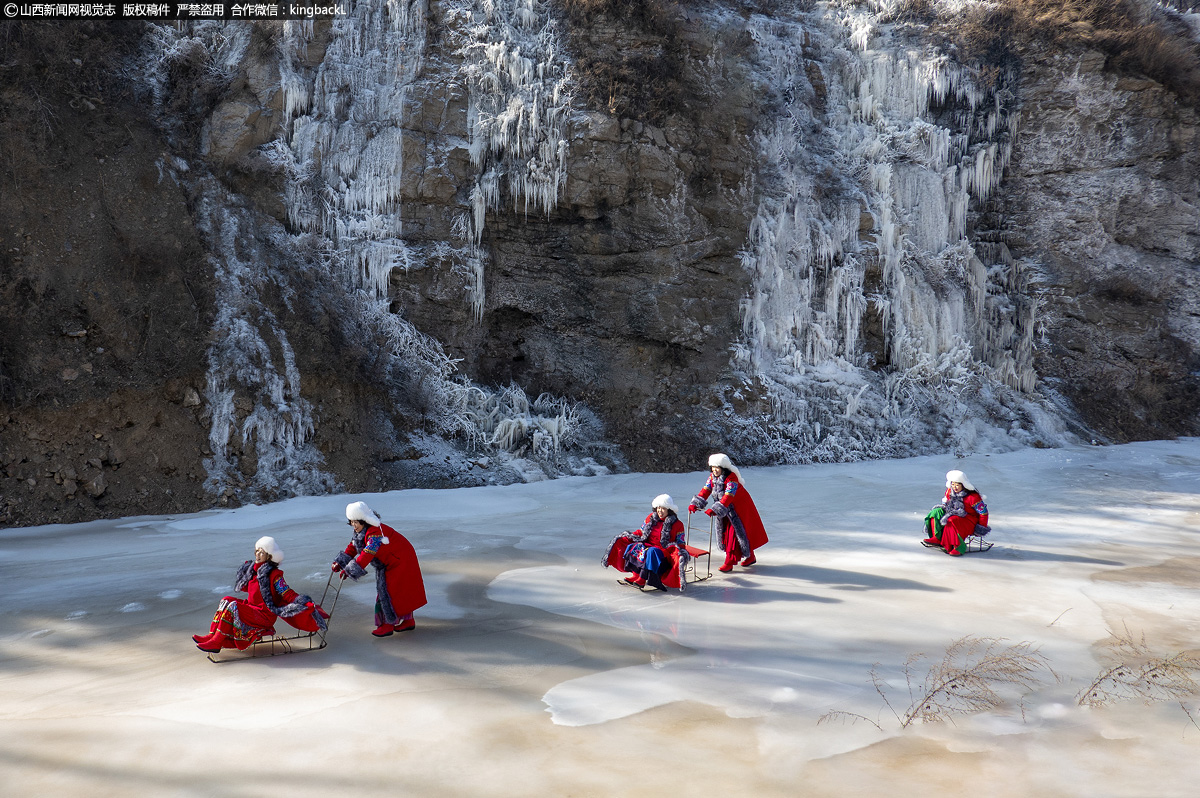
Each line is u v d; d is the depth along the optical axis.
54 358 12.12
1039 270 24.78
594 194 19.00
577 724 4.46
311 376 14.41
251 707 4.71
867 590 7.59
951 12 26.06
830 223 21.98
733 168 20.61
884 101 24.47
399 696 4.89
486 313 18.73
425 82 18.22
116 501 11.83
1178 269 24.81
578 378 18.95
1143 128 24.75
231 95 16.30
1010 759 4.05
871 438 20.14
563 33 19.53
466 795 3.64
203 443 12.89
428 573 8.22
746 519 8.41
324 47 17.72
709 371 19.67
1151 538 10.30
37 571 8.27
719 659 5.60
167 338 13.16
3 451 11.33
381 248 17.23
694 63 20.59
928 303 22.80
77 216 13.22
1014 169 25.38
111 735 4.30
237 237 15.09
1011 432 21.56
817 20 24.94
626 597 7.32
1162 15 26.94
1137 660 5.63
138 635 6.20
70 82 14.09
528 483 15.50
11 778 3.79
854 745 4.20
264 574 5.72
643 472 17.44
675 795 3.65
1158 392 24.17
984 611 6.86
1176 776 3.87
